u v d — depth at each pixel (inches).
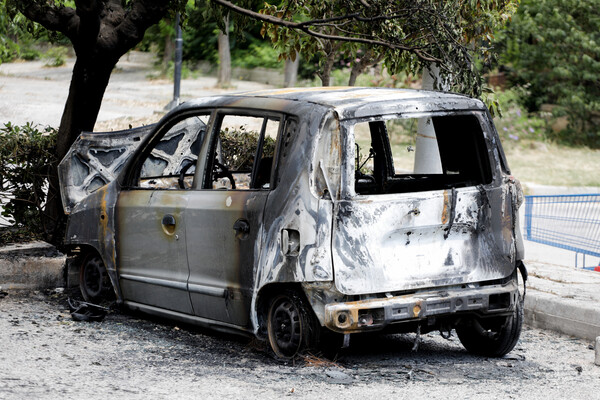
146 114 1424.7
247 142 478.3
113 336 360.8
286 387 286.7
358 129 1066.1
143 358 324.8
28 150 476.4
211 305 336.8
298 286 305.9
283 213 304.0
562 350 367.9
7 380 281.6
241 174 427.5
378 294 300.8
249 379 295.7
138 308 380.2
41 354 324.5
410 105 310.7
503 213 324.2
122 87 1999.3
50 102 1578.5
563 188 1033.5
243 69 2377.0
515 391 294.7
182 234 346.9
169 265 355.6
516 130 1471.5
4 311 400.8
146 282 367.9
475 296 312.8
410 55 510.9
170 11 563.5
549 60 1557.6
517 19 1581.0
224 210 327.6
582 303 397.4
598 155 1414.9
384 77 1411.2
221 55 2129.7
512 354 354.3
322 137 300.7
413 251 305.9
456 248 314.0
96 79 470.3
